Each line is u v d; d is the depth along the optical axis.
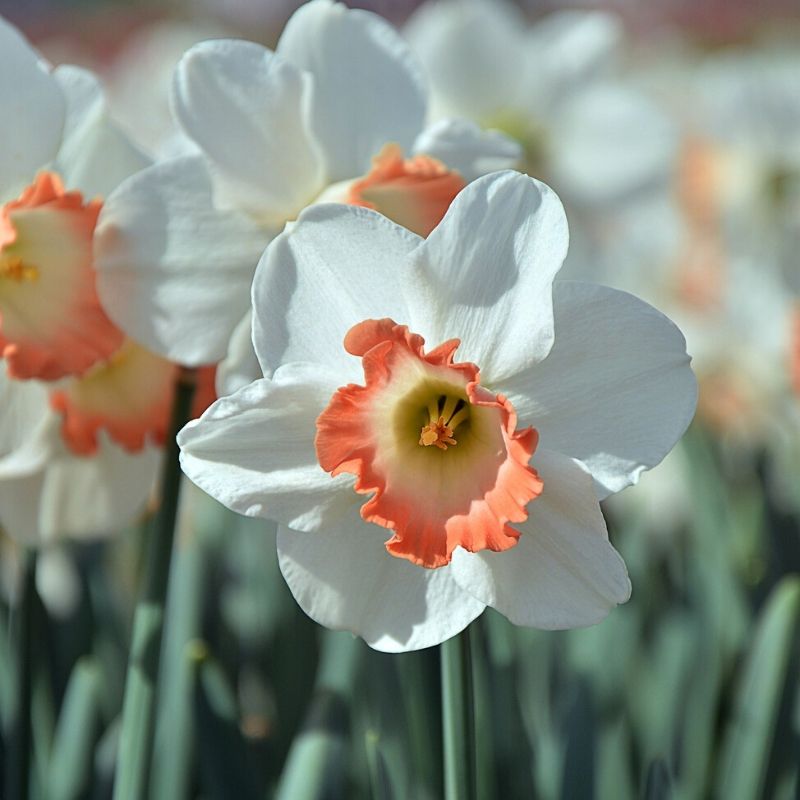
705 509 0.77
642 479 0.99
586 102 1.09
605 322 0.55
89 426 0.64
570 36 1.09
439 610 0.56
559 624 0.55
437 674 0.63
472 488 0.57
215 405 0.55
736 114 1.27
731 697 0.75
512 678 0.69
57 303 0.60
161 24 4.37
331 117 0.63
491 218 0.55
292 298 0.56
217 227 0.61
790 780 0.69
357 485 0.56
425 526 0.56
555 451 0.55
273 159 0.62
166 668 0.72
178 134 0.66
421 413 0.58
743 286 1.04
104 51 4.12
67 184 0.63
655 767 0.63
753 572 0.85
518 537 0.55
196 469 0.55
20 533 0.67
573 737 0.67
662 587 0.83
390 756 0.66
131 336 0.60
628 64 2.32
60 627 0.75
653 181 1.10
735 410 1.03
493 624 0.69
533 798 0.68
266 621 0.78
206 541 0.79
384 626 0.56
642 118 1.09
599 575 0.55
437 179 0.60
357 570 0.56
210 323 0.61
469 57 1.07
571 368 0.55
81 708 0.69
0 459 0.65
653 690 0.76
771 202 1.27
